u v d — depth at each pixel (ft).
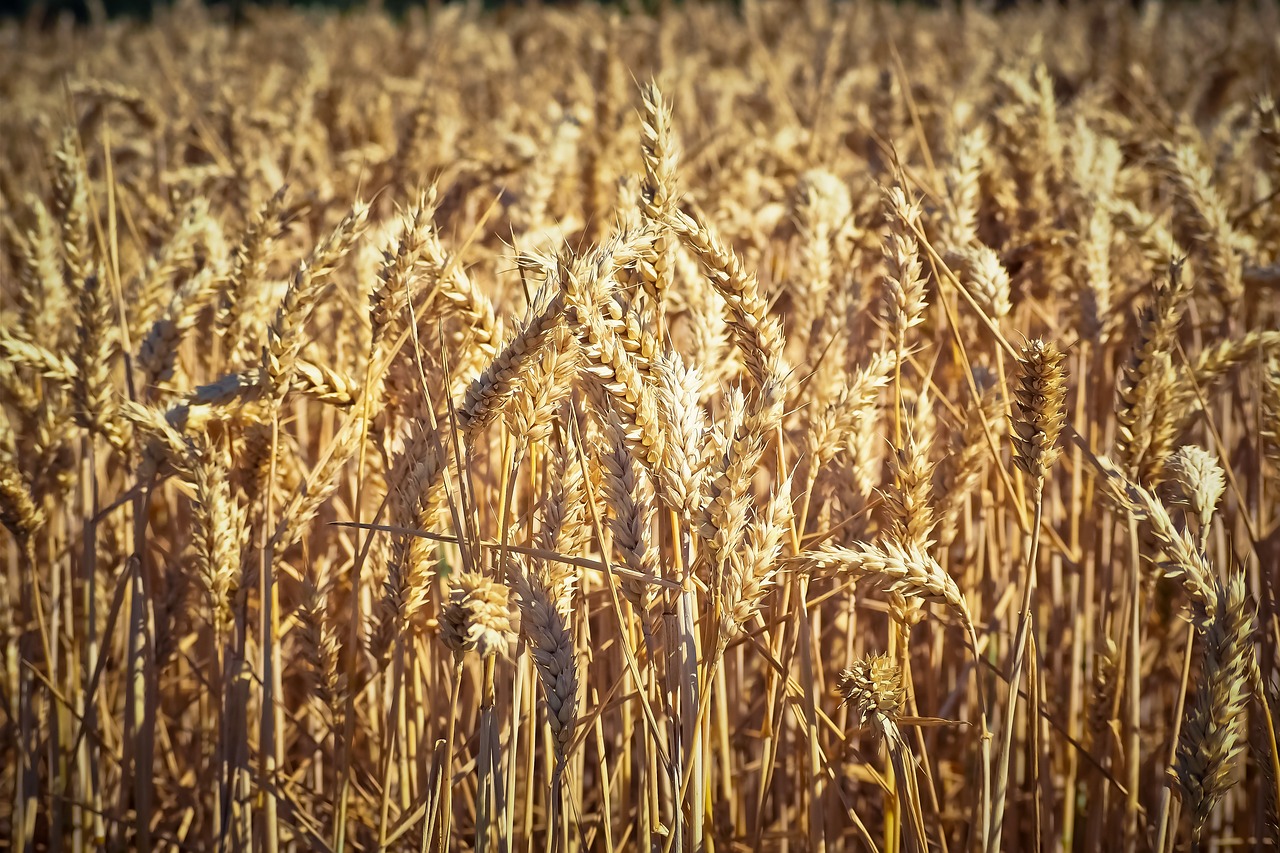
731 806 9.30
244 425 8.91
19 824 10.48
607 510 7.96
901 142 15.55
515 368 6.56
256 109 22.93
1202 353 9.53
